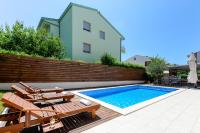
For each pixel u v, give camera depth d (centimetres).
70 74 1409
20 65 1123
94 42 2238
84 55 2100
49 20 2262
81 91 1151
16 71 1103
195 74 1588
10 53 1088
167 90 1451
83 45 2102
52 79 1286
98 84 1645
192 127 467
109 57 1858
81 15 2083
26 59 1153
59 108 523
